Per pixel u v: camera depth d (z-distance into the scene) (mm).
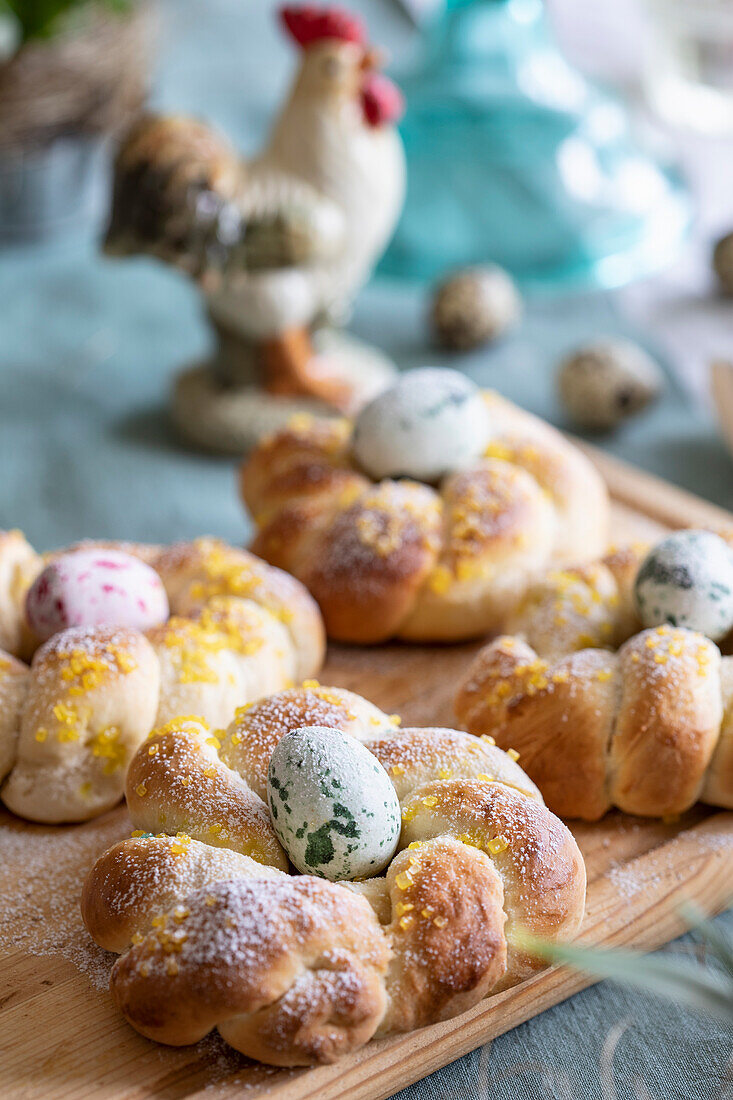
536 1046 406
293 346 630
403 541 490
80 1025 399
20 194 744
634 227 732
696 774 433
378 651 502
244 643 461
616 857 436
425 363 691
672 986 356
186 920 385
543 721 439
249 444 633
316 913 383
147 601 463
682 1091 398
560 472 513
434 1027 395
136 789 417
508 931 395
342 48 594
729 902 425
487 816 404
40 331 713
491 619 498
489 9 750
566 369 635
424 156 732
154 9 766
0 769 442
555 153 730
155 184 579
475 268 700
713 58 793
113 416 665
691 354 683
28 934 419
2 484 622
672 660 438
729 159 812
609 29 915
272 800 401
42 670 442
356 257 626
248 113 887
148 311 733
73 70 704
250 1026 378
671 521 545
